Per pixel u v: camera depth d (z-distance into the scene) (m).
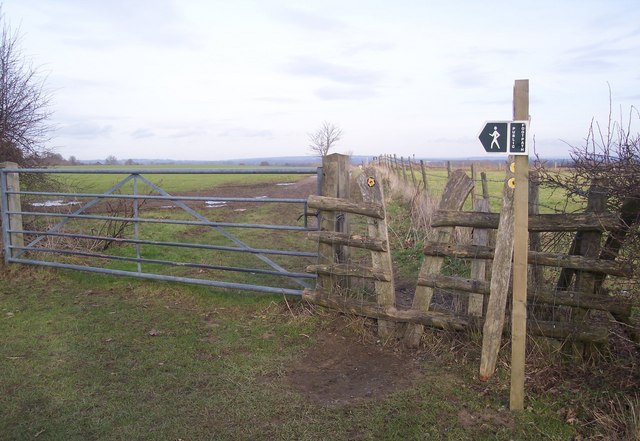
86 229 11.01
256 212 17.58
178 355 4.76
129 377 4.30
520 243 3.59
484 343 4.14
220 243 10.89
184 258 9.02
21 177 11.11
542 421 3.56
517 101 3.48
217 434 3.46
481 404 3.83
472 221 4.63
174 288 6.86
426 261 4.88
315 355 4.82
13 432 3.45
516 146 3.50
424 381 4.21
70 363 4.56
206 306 6.23
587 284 4.27
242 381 4.26
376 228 5.16
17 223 7.98
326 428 3.54
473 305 4.77
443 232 4.83
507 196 4.01
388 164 31.33
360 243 5.18
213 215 16.33
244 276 7.73
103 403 3.86
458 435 3.43
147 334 5.30
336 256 5.73
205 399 3.94
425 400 3.89
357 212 5.19
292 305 6.00
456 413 3.71
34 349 4.87
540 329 4.34
